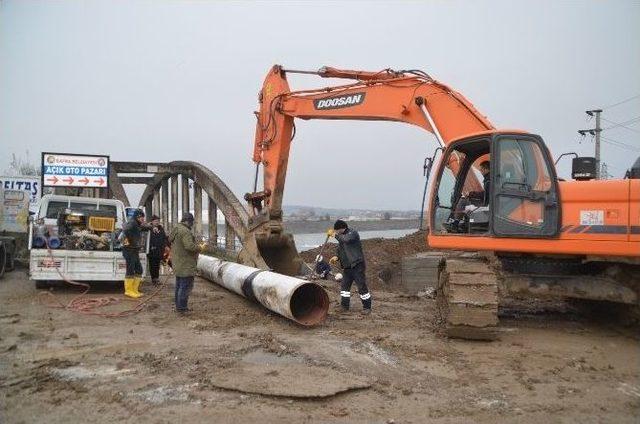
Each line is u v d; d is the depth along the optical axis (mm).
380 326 8555
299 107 12438
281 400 5125
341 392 5312
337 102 11547
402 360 6574
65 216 11703
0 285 12000
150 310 9500
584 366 6391
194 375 5789
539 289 8312
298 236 44500
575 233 7664
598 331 8383
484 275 7625
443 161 8711
